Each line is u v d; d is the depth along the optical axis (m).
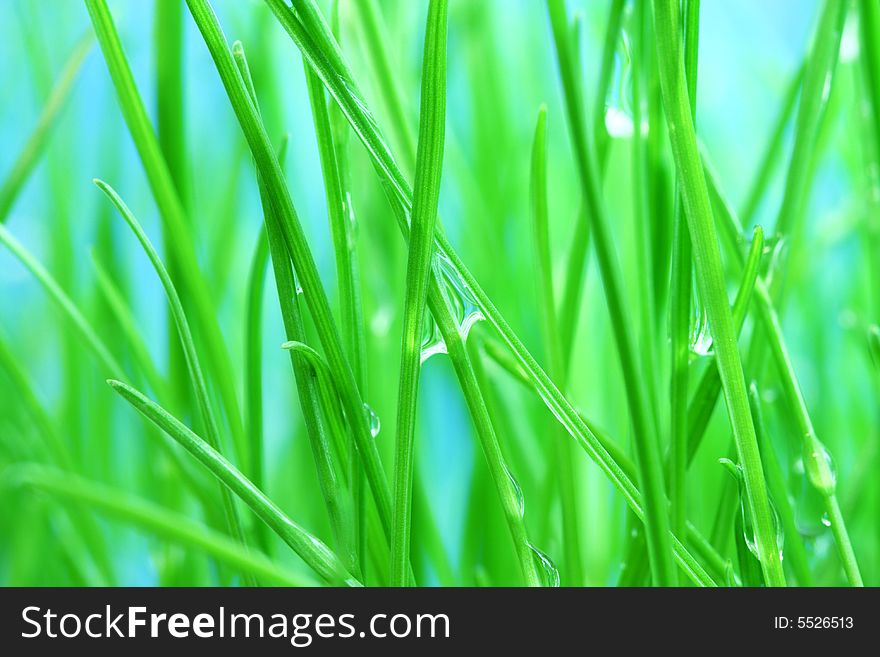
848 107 0.38
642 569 0.28
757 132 0.57
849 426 0.44
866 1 0.28
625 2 0.28
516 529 0.26
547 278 0.28
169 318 0.30
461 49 0.44
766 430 0.28
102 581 0.37
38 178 0.53
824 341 0.42
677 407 0.27
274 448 0.45
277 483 0.42
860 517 0.38
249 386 0.28
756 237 0.26
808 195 0.30
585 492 0.39
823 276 0.48
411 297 0.25
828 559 0.30
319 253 0.45
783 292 0.28
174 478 0.35
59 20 0.48
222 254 0.38
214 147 0.47
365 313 0.31
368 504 0.27
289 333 0.26
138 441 0.42
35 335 0.51
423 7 0.39
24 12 0.44
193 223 0.30
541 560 0.27
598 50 0.47
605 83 0.28
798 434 0.30
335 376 0.26
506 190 0.44
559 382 0.28
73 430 0.40
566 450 0.29
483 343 0.29
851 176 0.39
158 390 0.30
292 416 0.41
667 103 0.25
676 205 0.27
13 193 0.31
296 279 0.26
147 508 0.28
